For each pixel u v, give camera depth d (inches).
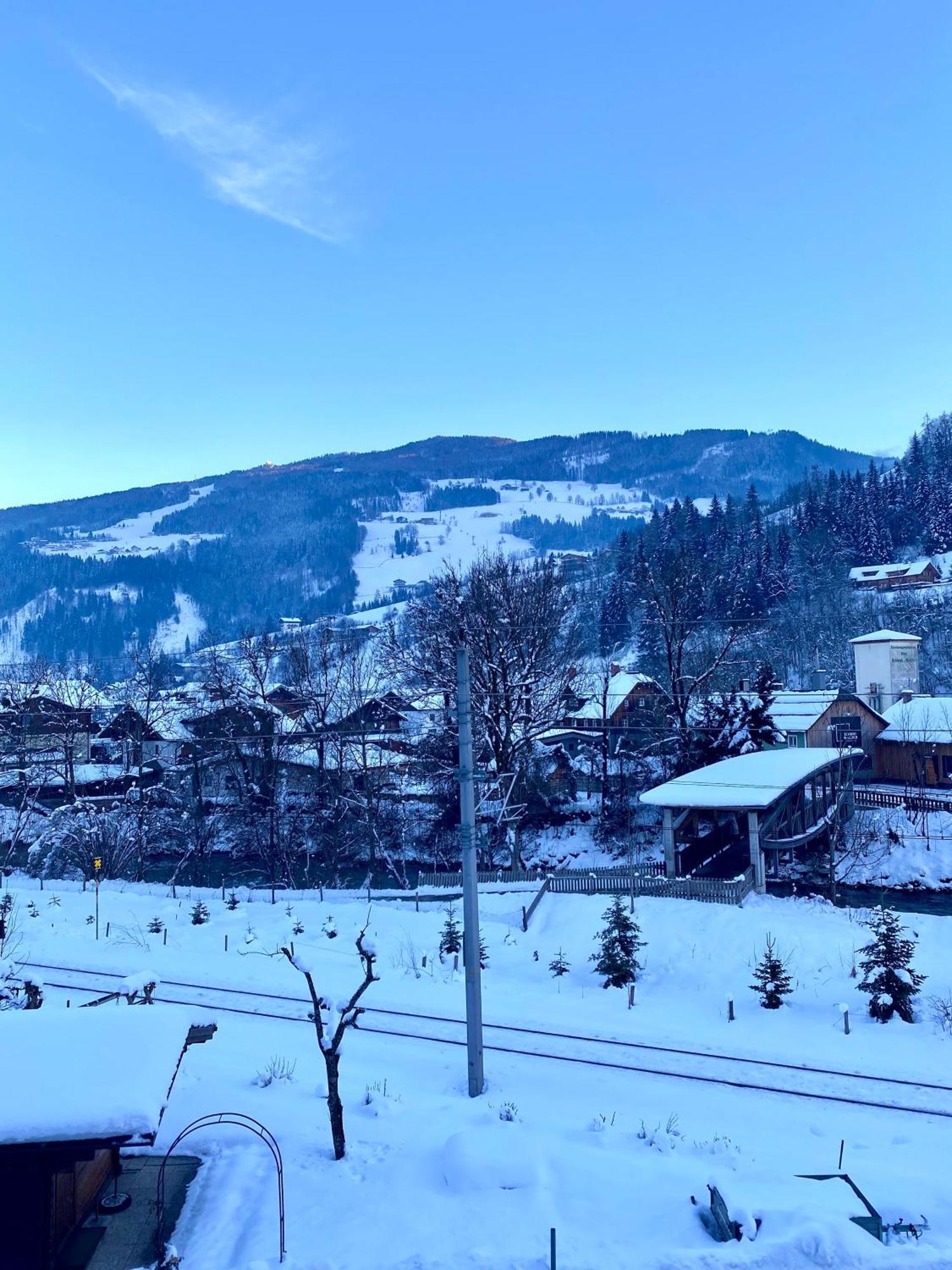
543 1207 495.5
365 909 1380.4
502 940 1230.9
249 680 2432.3
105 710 2999.5
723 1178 529.0
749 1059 792.9
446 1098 688.4
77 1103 435.8
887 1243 462.9
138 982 687.1
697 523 6633.9
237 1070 731.4
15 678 3331.7
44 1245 441.4
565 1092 714.8
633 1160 550.3
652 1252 448.1
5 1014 534.0
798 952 1109.1
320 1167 553.9
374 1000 954.1
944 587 4571.9
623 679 2861.7
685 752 2048.5
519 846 1889.8
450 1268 438.6
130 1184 542.9
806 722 2388.0
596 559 7696.9
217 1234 482.9
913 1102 695.1
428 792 2244.1
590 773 2463.1
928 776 2345.0
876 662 2982.3
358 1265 445.4
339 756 2066.9
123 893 1571.1
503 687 1873.8
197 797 2128.4
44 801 2667.3
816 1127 645.3
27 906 1418.6
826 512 6092.5
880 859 1814.7
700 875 1657.2
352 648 2447.1
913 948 1010.7
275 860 2043.6
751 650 3651.6
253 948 1167.6
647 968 1114.1
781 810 1656.0
